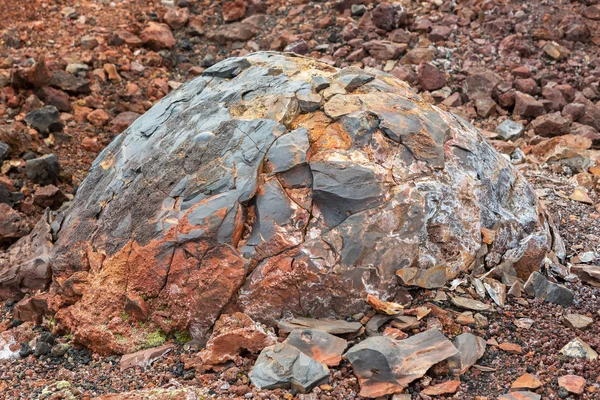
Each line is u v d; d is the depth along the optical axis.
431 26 7.51
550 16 7.41
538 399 3.01
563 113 6.42
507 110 6.62
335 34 7.54
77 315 3.71
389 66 7.09
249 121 3.67
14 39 7.22
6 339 3.83
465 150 3.80
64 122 6.37
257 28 7.89
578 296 3.75
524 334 3.45
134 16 7.86
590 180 5.16
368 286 3.42
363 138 3.59
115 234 3.74
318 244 3.39
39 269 4.08
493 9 7.60
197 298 3.47
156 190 3.70
